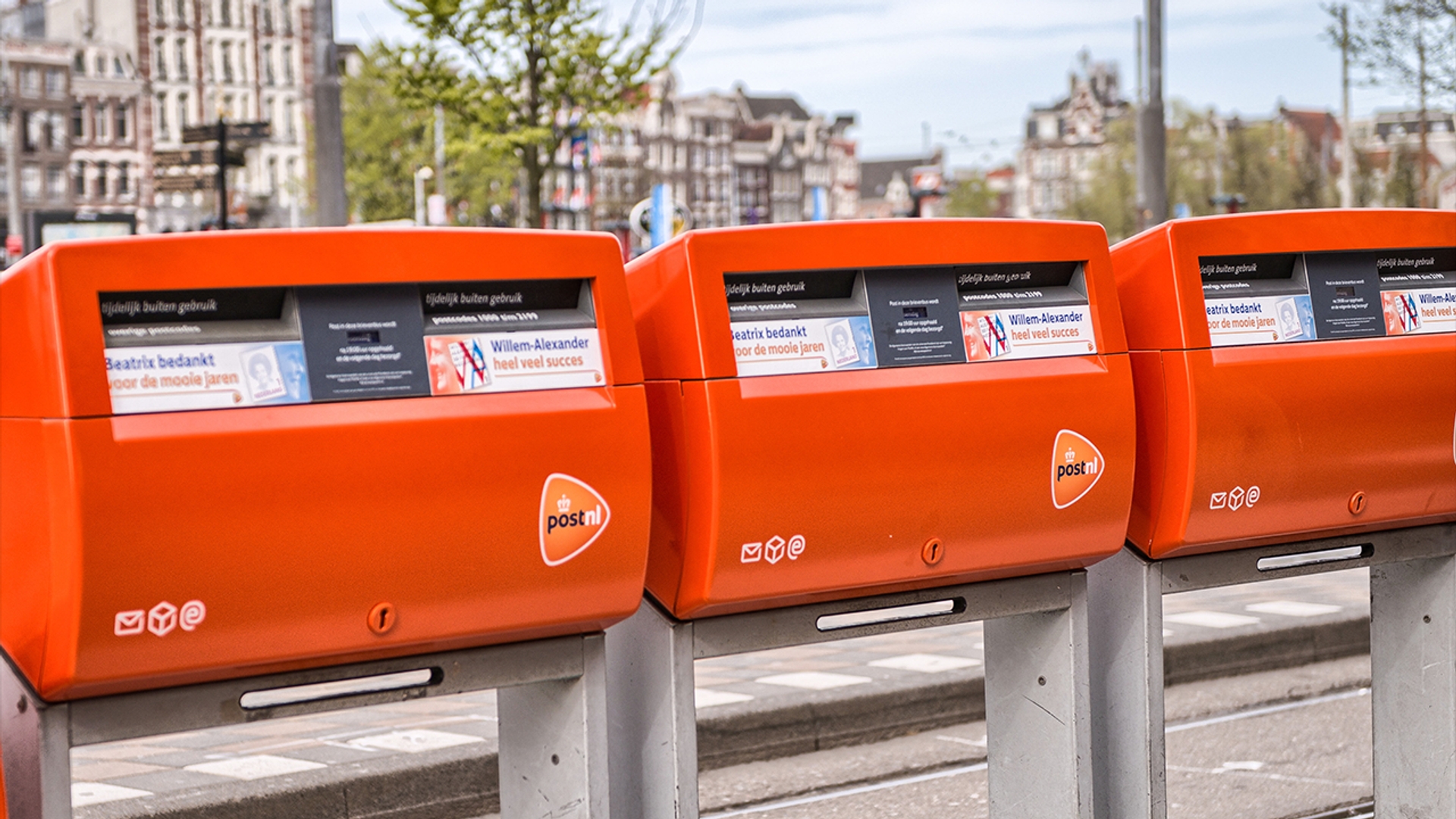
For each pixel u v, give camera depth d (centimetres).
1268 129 6831
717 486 272
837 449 283
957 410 296
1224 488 333
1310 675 808
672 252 279
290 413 237
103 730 234
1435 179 2559
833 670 752
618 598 270
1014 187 16612
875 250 291
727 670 757
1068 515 314
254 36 9069
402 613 248
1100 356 318
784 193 12750
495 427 252
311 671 250
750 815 563
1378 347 352
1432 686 396
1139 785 343
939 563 301
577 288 268
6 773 243
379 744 604
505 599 257
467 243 253
